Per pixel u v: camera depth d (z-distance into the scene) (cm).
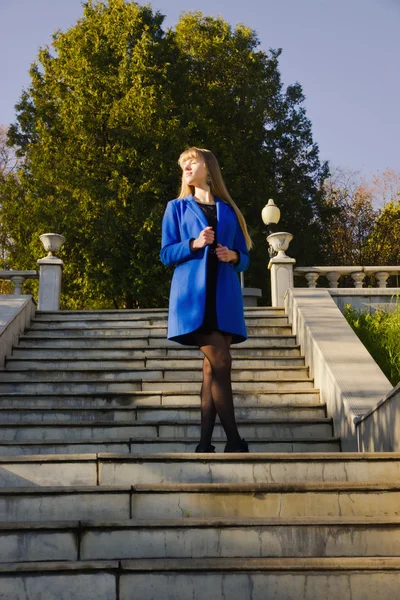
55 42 2341
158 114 2036
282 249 963
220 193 384
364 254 2781
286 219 2434
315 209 2641
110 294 2056
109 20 2188
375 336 749
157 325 828
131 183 2044
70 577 260
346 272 948
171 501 309
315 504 313
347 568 265
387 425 375
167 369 664
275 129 2581
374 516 299
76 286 2100
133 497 309
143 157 2036
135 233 2008
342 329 676
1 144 2756
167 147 2056
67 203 2014
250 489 312
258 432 530
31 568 259
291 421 531
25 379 655
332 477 345
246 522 288
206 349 354
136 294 2025
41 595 258
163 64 2180
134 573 263
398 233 2762
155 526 285
